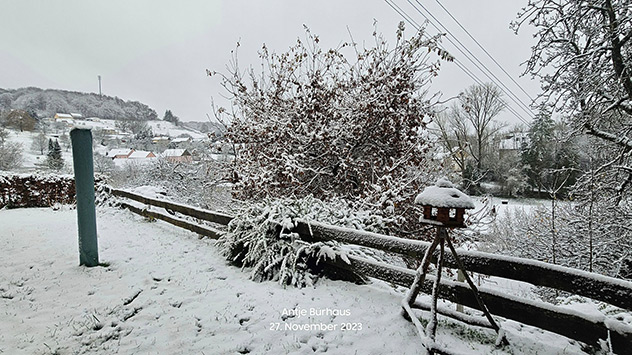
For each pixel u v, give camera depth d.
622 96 6.14
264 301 3.39
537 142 18.98
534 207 12.55
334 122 7.17
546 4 6.11
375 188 5.89
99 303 3.39
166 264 4.52
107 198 9.18
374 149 7.33
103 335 2.81
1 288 3.71
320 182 7.26
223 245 5.00
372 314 3.08
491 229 10.75
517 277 2.50
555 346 2.53
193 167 16.81
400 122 6.92
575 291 2.27
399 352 2.54
